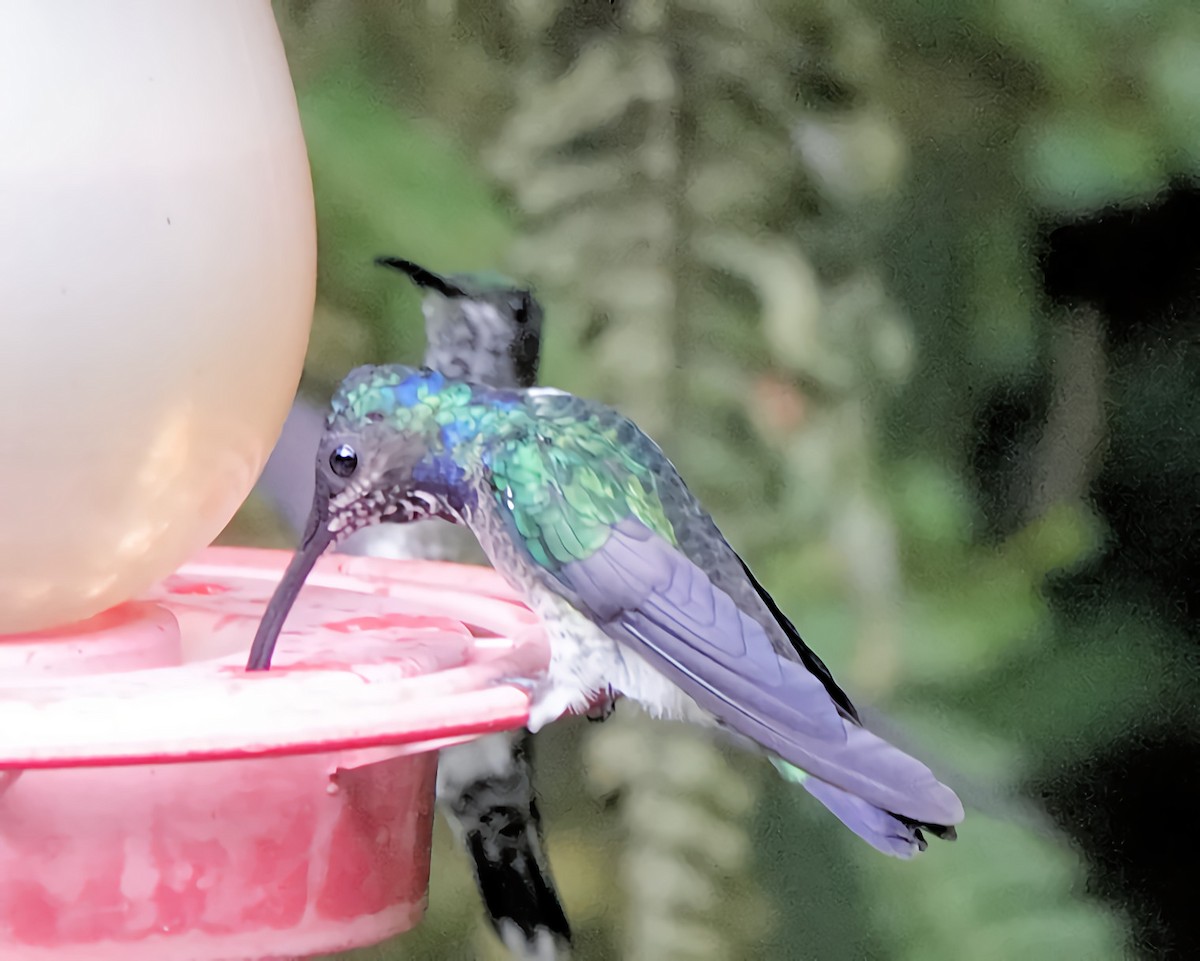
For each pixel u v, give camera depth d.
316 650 2.17
